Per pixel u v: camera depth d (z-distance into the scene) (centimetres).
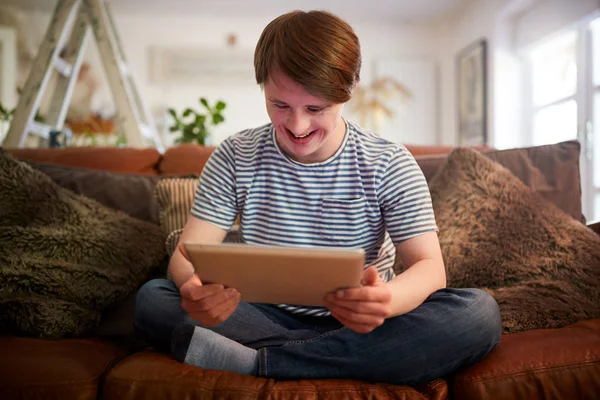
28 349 102
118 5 538
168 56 573
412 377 94
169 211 157
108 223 146
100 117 528
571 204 164
